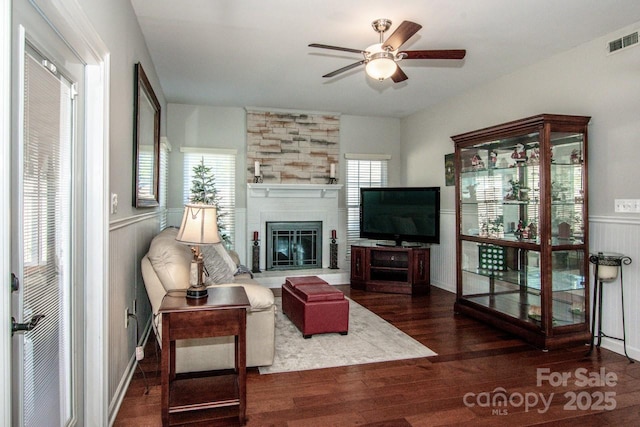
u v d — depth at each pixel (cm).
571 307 357
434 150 585
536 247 349
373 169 668
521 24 319
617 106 330
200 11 299
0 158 112
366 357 316
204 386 242
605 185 341
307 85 486
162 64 412
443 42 354
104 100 202
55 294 165
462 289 451
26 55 136
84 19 167
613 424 223
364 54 300
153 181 390
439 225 542
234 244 603
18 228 132
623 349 325
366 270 561
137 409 233
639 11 297
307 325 355
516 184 384
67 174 177
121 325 249
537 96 407
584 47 357
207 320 216
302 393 256
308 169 625
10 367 116
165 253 273
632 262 319
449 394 256
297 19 312
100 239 200
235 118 601
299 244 625
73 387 184
